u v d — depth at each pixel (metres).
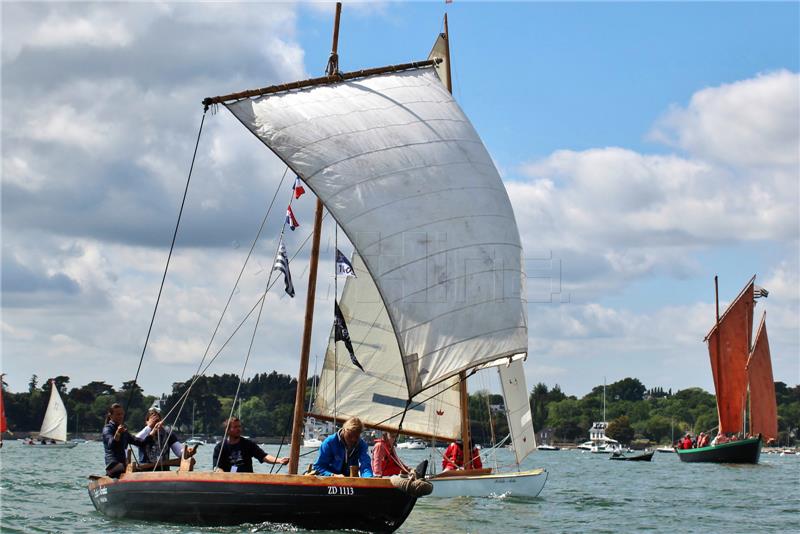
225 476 19.86
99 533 18.97
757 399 77.75
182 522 20.36
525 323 24.80
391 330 32.50
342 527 19.41
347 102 24.31
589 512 27.48
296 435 21.36
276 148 23.16
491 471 32.72
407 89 25.38
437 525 23.05
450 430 33.06
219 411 199.50
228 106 23.34
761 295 77.94
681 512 28.09
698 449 78.19
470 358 23.41
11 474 44.00
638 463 86.62
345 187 23.08
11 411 198.88
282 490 19.41
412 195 23.73
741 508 29.98
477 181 24.88
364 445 20.34
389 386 32.69
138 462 22.52
